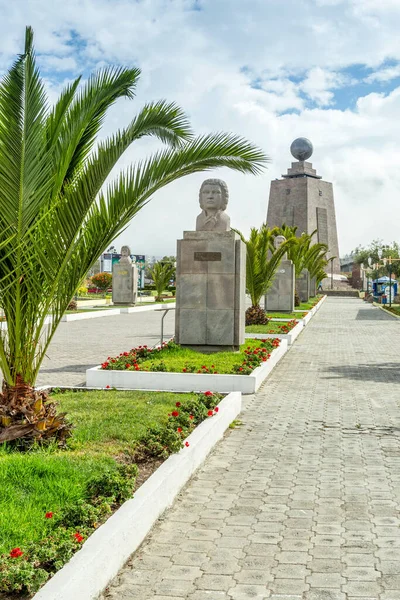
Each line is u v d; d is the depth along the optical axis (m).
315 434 8.28
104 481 4.89
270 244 28.39
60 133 6.41
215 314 13.99
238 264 13.95
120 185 6.38
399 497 5.86
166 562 4.44
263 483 6.23
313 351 18.27
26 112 5.82
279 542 4.81
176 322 14.14
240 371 11.23
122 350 17.64
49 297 6.27
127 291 41.78
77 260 6.37
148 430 6.61
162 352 13.23
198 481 6.27
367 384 12.40
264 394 11.10
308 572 4.31
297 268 38.22
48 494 4.86
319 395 11.12
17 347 6.23
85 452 6.14
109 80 6.36
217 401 8.65
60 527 4.18
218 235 14.00
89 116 6.34
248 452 7.38
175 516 5.31
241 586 4.10
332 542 4.82
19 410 6.17
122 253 42.41
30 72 5.85
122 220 6.45
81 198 6.12
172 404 8.67
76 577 3.62
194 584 4.12
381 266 68.12
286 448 7.57
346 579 4.21
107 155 6.15
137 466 5.75
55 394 9.65
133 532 4.56
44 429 6.21
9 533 4.16
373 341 21.48
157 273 49.12
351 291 80.31
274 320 25.39
